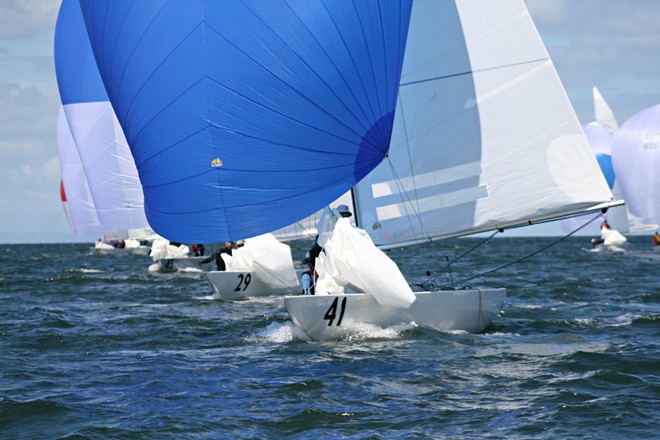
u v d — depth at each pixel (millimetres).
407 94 42000
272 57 36719
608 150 174375
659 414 26406
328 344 39031
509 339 40562
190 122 37594
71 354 39594
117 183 105375
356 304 38719
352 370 33406
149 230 126188
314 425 25859
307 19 36688
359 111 37812
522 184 41344
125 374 34156
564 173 40812
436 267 112375
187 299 67312
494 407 27641
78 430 25578
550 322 47781
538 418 26156
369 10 37688
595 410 26891
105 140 104438
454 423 25844
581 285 76562
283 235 74125
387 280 37969
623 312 53375
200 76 37281
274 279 65312
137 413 27562
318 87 37031
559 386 30219
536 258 142125
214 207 37781
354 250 38125
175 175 38188
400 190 42281
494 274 94875
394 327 40125
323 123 37375
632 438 24062
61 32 102500
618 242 171875
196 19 37344
